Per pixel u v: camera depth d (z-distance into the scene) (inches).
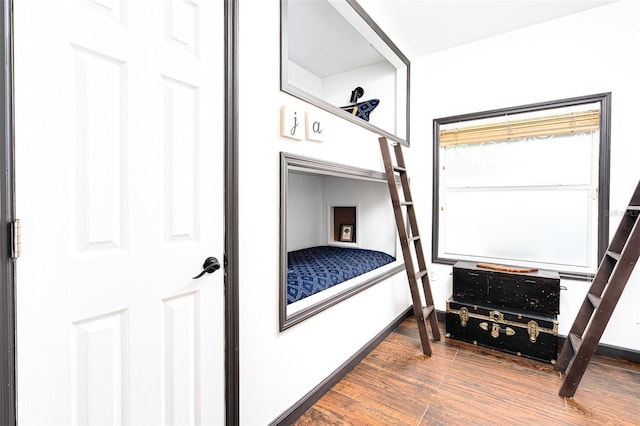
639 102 86.9
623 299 88.7
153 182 40.9
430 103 121.5
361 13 87.0
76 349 34.3
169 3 42.3
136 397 39.6
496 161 111.8
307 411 66.7
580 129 96.0
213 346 49.0
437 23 100.7
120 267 37.8
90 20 34.5
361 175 90.4
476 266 106.0
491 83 109.3
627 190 88.9
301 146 66.6
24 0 29.8
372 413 65.8
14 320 29.8
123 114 37.7
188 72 44.6
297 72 133.3
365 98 133.6
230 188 50.6
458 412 65.8
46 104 31.5
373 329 97.4
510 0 89.0
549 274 94.7
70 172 33.5
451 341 101.6
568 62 96.6
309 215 141.9
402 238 94.8
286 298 62.2
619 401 69.2
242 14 52.4
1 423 29.1
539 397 70.9
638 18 86.9
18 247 29.8
